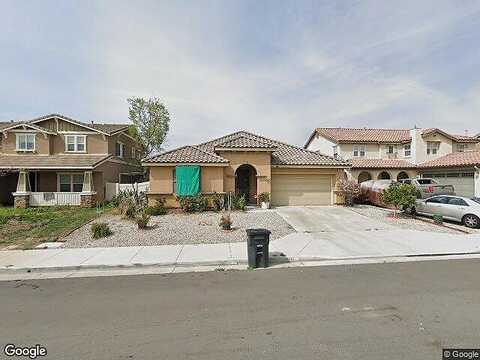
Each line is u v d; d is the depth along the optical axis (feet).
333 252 30.55
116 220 47.11
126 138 96.78
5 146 75.61
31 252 30.91
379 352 12.39
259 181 61.72
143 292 20.34
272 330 14.51
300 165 64.18
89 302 18.67
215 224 43.65
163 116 108.06
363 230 41.29
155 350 12.86
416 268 25.62
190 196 56.13
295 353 12.39
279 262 28.09
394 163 101.55
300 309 17.02
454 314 16.15
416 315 16.05
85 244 34.12
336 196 66.13
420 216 51.85
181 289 20.81
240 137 68.39
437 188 63.77
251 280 22.65
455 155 89.92
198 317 16.17
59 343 13.65
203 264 27.30
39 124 78.43
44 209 63.62
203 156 59.52
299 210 57.57
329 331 14.33
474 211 42.96
